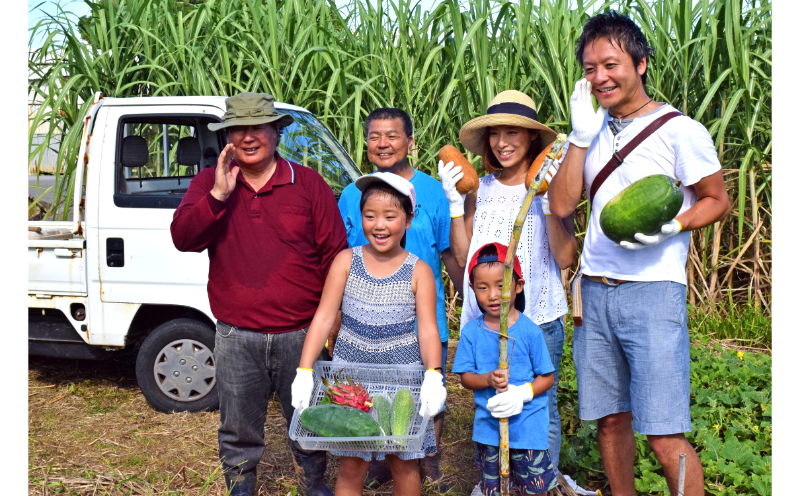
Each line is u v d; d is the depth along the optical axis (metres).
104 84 6.90
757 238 6.30
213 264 3.22
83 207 4.88
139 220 4.73
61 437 4.44
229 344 3.20
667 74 6.35
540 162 3.09
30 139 6.07
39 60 6.93
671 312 2.79
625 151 2.82
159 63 6.84
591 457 3.74
